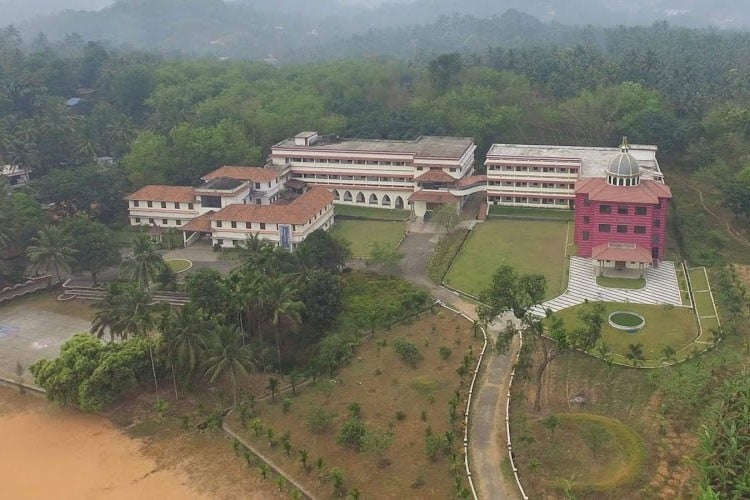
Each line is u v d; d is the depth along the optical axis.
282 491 65.81
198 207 139.12
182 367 81.81
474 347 89.88
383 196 155.00
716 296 103.06
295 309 88.19
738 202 129.25
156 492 66.88
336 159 155.25
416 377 83.19
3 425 78.88
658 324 95.25
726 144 159.75
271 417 77.50
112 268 123.44
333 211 145.62
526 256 122.12
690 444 68.25
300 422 75.88
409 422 74.19
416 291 105.69
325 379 84.31
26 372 89.06
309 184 157.75
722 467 57.75
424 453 68.88
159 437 75.62
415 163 148.62
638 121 169.50
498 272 78.06
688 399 73.81
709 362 82.19
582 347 77.19
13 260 119.31
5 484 68.75
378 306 100.56
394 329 96.12
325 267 108.50
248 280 91.00
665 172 161.62
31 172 165.00
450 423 73.12
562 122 179.75
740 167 147.88
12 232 117.06
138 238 107.69
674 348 88.00
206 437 75.12
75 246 112.38
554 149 153.75
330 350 88.44
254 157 160.88
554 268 116.31
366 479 65.75
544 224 139.12
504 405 76.75
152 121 189.12
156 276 106.00
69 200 140.62
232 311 89.50
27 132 162.88
